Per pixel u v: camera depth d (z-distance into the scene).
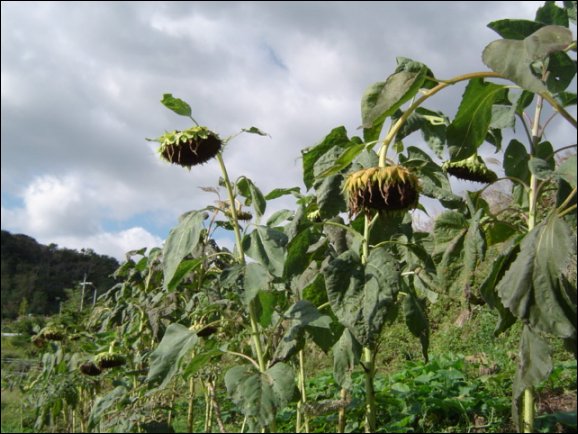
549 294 1.14
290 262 1.73
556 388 2.42
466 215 1.86
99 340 3.07
